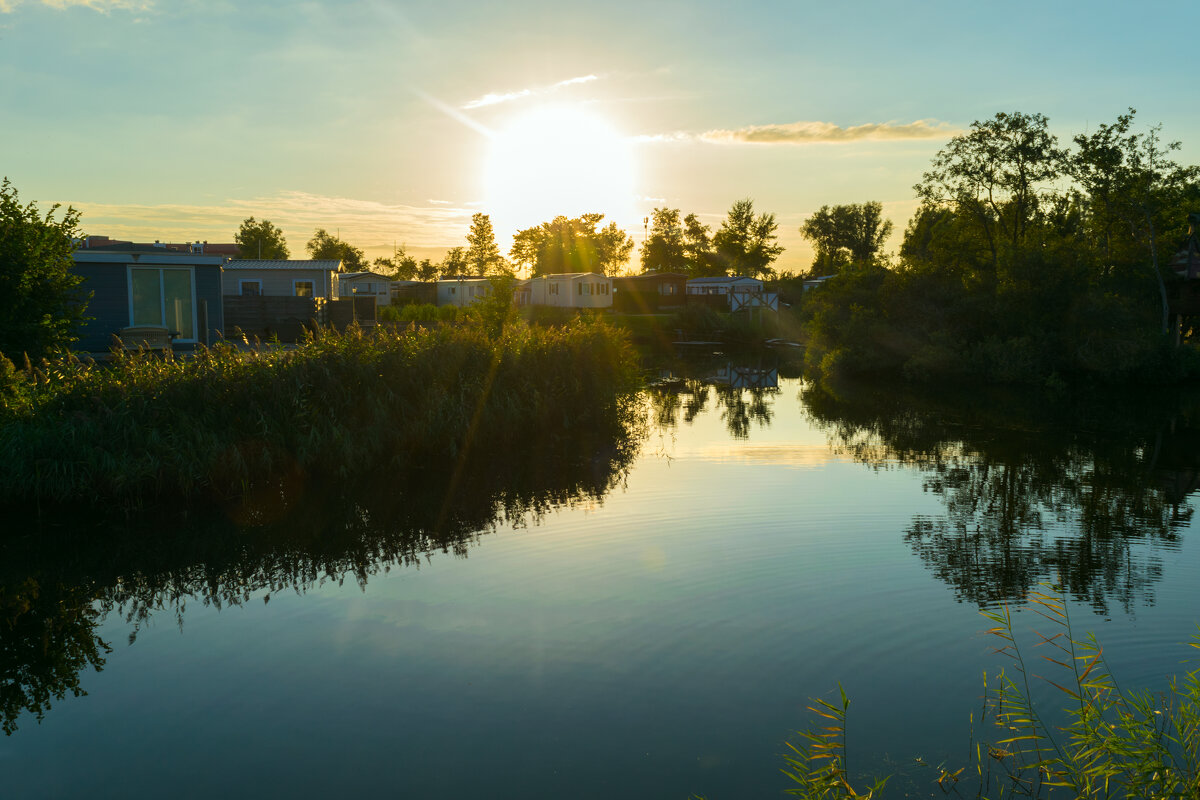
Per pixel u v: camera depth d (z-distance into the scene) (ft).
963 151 128.98
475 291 192.24
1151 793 14.69
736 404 84.07
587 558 32.45
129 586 29.55
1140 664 22.33
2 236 53.26
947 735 18.92
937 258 127.95
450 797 16.70
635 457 53.42
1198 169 117.39
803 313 197.88
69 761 18.26
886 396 91.30
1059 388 96.32
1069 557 32.42
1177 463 52.24
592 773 17.63
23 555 32.58
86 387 41.29
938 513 39.29
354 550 33.60
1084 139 120.57
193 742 19.08
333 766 18.01
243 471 41.68
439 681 22.08
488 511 39.52
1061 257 111.55
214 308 79.36
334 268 140.56
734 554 32.89
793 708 20.43
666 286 232.53
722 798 16.60
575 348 65.77
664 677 22.17
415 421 51.19
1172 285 123.44
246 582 29.94
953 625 25.44
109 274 73.41
